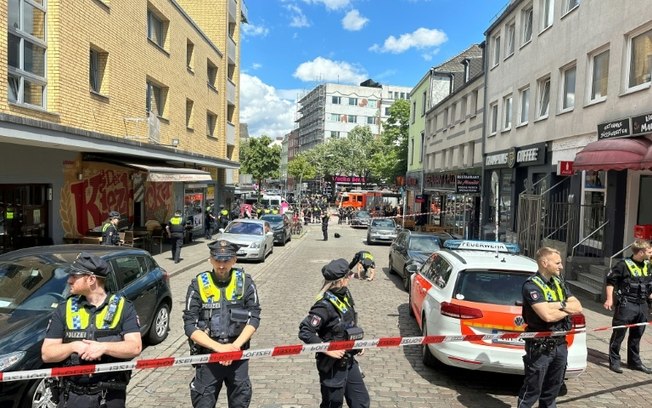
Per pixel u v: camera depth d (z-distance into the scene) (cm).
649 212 1176
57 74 1142
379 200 5312
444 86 3647
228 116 3344
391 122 5584
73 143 1120
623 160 1009
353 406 406
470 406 525
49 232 1320
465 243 789
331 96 11256
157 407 508
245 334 390
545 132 1661
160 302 742
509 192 2080
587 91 1383
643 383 602
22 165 1188
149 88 1853
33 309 505
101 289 337
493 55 2295
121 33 1516
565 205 1391
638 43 1158
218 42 2950
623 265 638
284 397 535
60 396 326
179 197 2322
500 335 480
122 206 1719
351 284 1262
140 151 1500
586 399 549
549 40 1631
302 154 10519
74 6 1219
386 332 812
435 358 626
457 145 2911
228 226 1861
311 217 5122
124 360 343
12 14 995
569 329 446
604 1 1282
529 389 442
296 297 1095
